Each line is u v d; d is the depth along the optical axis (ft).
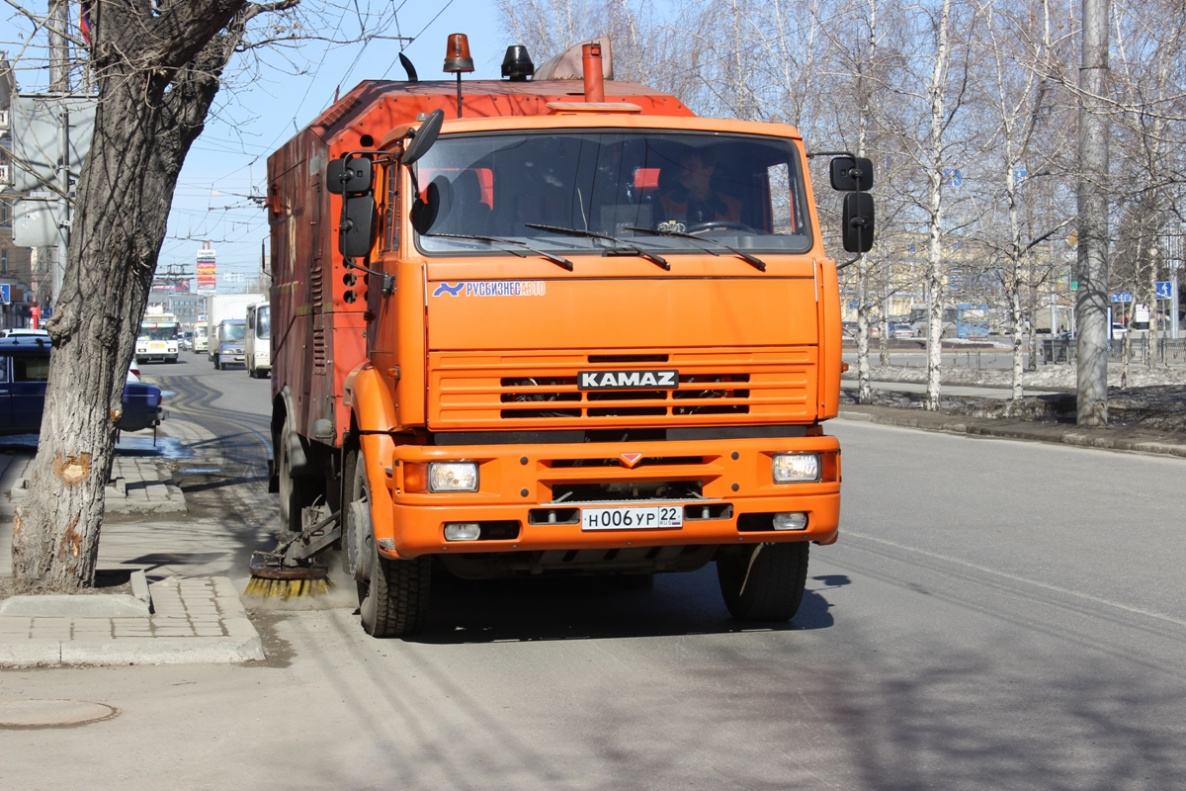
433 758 17.12
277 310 38.09
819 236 23.32
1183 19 60.90
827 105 94.22
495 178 22.47
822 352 22.76
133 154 25.59
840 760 16.84
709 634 25.12
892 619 25.96
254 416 95.45
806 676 21.48
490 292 21.66
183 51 25.30
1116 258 100.53
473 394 21.63
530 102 28.55
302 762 16.96
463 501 21.39
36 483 26.03
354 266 23.34
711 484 22.20
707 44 101.30
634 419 21.93
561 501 21.81
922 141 89.61
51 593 25.45
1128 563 31.60
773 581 25.18
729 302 22.31
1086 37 67.36
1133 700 19.69
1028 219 88.22
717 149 23.27
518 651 23.72
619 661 22.81
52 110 41.93
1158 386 104.37
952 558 32.81
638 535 21.90
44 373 59.26
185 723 18.75
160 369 206.69
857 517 40.40
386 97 28.27
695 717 19.02
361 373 24.90
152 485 47.83
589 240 22.35
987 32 84.38
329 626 26.16
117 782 16.06
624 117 23.13
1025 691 20.27
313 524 30.96
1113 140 66.08
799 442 22.50
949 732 18.08
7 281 202.69
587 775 16.34
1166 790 15.58
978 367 147.95
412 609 24.35
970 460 58.08
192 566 32.71
